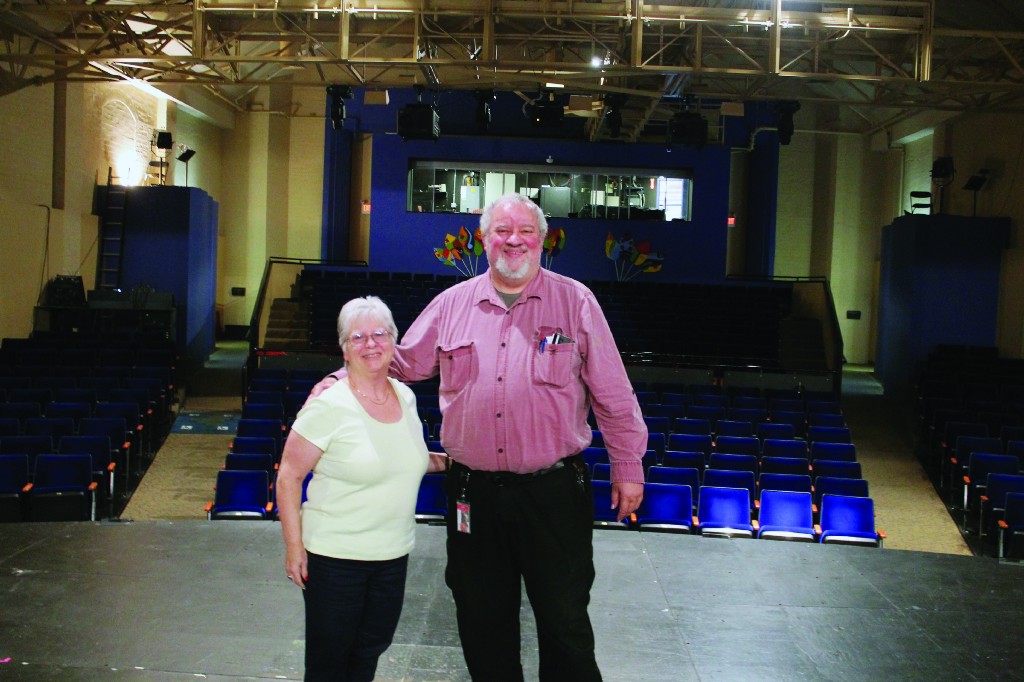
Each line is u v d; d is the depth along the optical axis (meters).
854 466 9.41
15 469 7.95
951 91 15.33
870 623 3.85
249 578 4.21
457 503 2.59
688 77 14.44
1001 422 12.14
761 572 4.54
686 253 20.89
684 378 14.95
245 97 22.69
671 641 3.62
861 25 12.12
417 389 12.54
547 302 2.51
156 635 3.50
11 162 14.63
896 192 21.67
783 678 3.28
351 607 2.62
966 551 9.25
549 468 2.52
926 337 16.70
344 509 2.59
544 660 2.58
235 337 22.97
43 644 3.38
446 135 20.91
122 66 14.29
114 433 9.88
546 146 20.92
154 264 17.38
